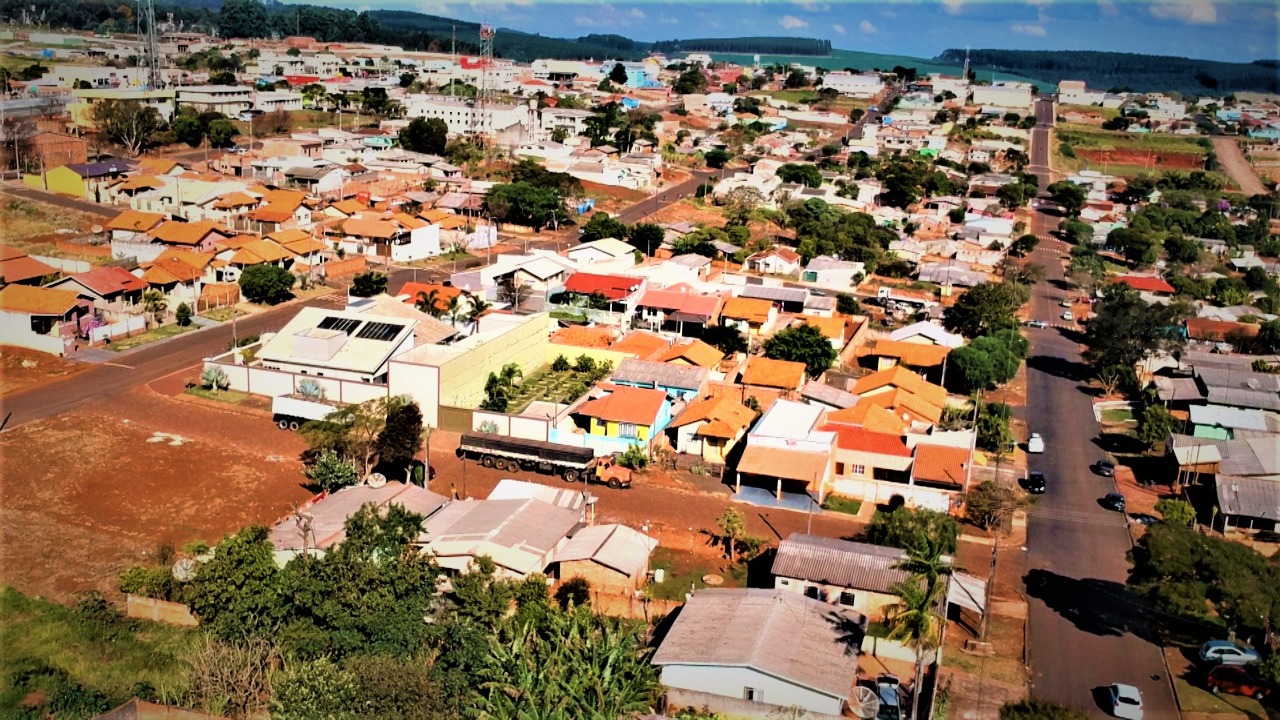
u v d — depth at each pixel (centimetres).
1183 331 11275
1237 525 7006
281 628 5075
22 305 9600
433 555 5666
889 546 5991
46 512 6606
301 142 18825
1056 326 12744
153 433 7881
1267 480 7256
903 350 10238
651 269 12600
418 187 17538
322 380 8481
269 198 14662
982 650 5409
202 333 10331
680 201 19000
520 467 7525
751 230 17112
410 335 9038
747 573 6150
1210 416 8700
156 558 6116
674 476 7531
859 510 7094
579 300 11344
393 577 5103
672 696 4784
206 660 4784
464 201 16300
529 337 9638
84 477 7100
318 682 4409
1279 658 4966
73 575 5903
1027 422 9169
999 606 5875
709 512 6956
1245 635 5459
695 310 11181
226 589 5169
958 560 6425
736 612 5172
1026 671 5222
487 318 9825
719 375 9512
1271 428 8569
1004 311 12050
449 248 14550
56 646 5178
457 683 4697
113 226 12975
